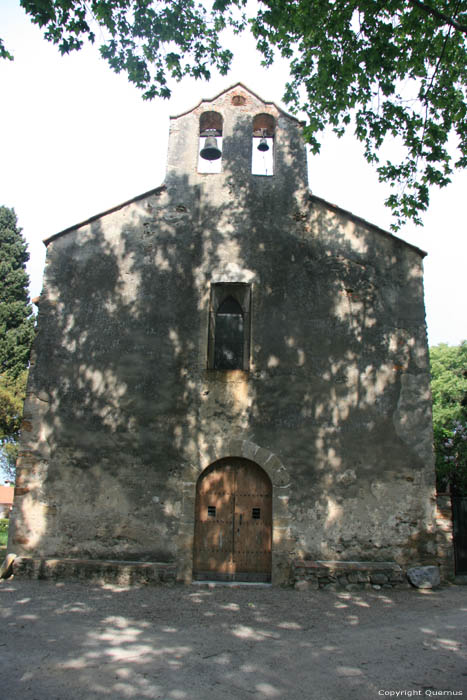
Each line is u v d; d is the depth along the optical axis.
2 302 26.75
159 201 11.38
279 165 11.62
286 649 6.05
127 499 9.88
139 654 5.74
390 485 10.00
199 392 10.37
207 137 11.74
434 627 7.07
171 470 10.00
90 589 8.77
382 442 10.20
